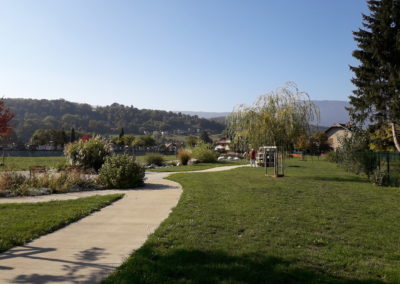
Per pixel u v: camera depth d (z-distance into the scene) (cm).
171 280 411
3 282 411
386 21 2752
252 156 2991
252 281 411
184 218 748
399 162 1505
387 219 775
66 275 434
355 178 1834
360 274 439
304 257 498
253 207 890
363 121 2973
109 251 534
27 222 707
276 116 1798
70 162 1997
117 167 1370
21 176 1304
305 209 875
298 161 4328
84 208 874
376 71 2880
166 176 1880
